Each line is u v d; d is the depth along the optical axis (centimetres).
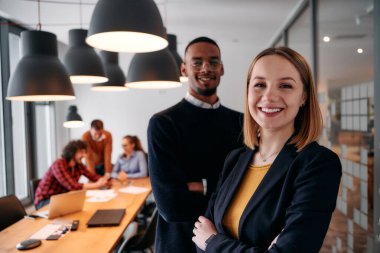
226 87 592
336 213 262
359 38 221
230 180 118
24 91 177
